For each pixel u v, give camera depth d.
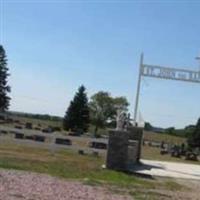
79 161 22.77
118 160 21.38
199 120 84.75
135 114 29.50
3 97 89.75
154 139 97.31
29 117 105.69
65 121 94.12
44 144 27.41
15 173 15.55
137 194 14.75
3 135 30.16
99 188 14.94
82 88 95.25
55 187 13.74
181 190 17.75
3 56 90.12
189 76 30.11
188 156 46.00
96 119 109.31
